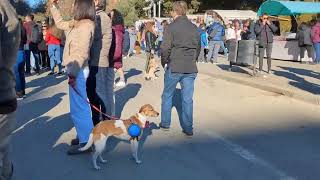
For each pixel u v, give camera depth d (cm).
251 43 1170
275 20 1948
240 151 530
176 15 579
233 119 696
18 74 896
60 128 638
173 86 602
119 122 473
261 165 481
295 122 673
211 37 1595
